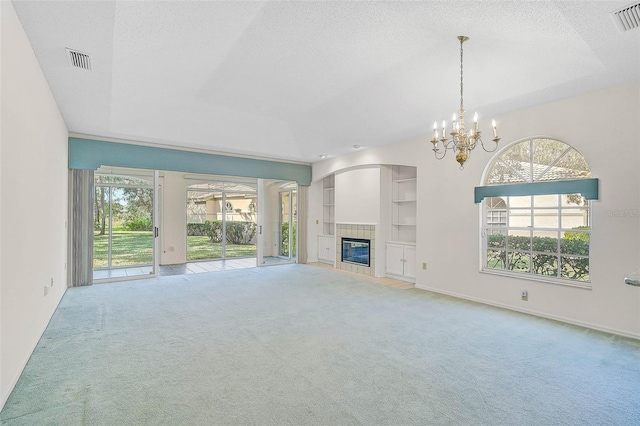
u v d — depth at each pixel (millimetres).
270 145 6621
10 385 2250
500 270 4578
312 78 3889
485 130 4727
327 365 2715
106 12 2498
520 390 2348
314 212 8625
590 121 3717
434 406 2139
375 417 2016
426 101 4293
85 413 2029
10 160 2238
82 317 3926
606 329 3568
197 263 8344
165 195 8141
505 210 4637
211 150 6875
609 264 3562
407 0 2453
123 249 6922
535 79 3494
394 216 6820
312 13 2623
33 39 2756
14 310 2348
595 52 2938
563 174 4047
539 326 3717
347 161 7316
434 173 5449
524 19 2643
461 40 2980
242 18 2678
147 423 1938
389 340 3264
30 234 2811
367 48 3174
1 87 2033
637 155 3395
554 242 4145
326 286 5707
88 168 5637
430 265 5469
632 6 2359
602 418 2027
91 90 3895
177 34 2885
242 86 4137
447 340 3279
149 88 4055
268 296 4988
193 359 2811
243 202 9602
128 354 2902
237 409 2090
